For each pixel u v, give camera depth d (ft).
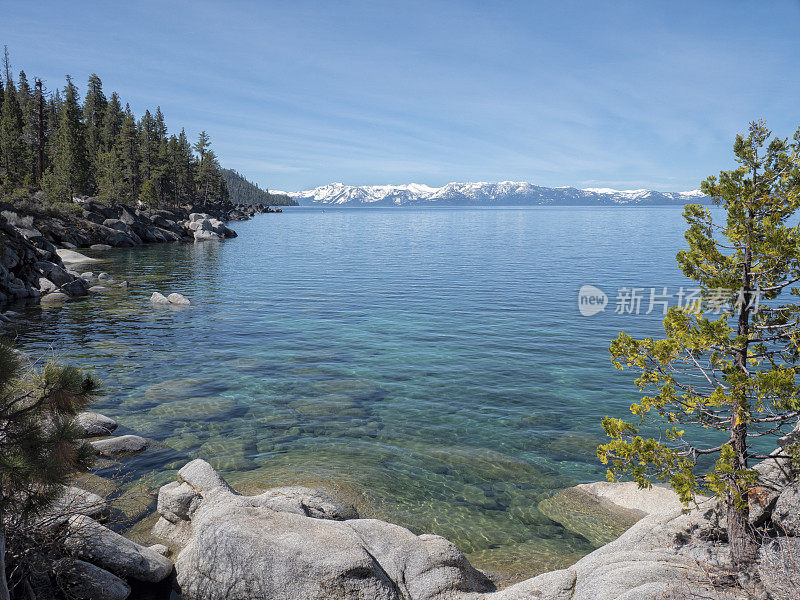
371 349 83.30
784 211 25.16
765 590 23.24
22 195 249.96
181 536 33.71
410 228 514.68
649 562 26.17
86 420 49.93
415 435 51.65
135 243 288.71
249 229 464.24
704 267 27.12
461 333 94.79
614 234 409.08
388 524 31.73
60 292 124.88
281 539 27.35
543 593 26.30
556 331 96.43
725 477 25.36
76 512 28.55
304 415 56.03
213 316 107.96
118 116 480.23
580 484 42.63
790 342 25.57
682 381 60.75
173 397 60.34
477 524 37.04
